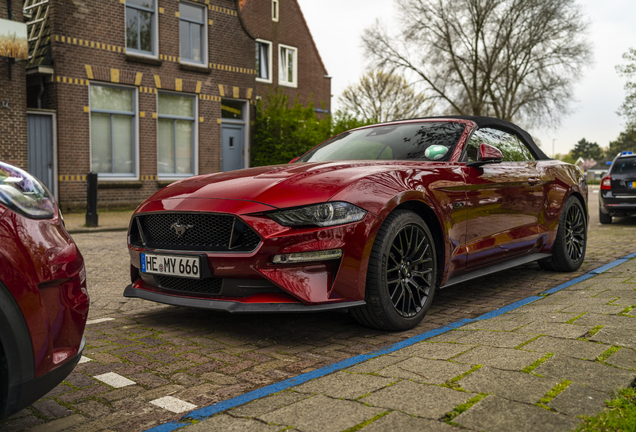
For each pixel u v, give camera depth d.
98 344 2.91
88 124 12.38
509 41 28.16
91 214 9.73
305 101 23.66
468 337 2.67
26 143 11.12
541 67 28.53
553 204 4.48
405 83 37.00
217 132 15.31
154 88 13.69
